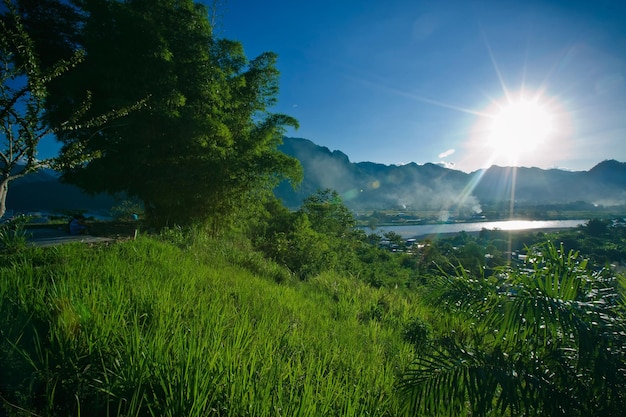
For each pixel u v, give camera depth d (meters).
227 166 10.37
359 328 4.97
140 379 1.94
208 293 4.21
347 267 14.30
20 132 4.26
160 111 8.99
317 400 2.24
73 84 8.83
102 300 2.90
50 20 10.41
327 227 27.67
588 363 2.09
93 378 1.94
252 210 12.70
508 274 2.73
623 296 2.46
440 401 2.31
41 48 10.12
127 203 16.25
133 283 3.72
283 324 3.84
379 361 3.64
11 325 2.31
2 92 4.25
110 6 8.91
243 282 5.57
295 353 3.08
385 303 7.53
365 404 2.56
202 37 10.49
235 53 11.45
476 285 2.87
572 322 2.14
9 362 1.96
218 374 2.12
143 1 10.00
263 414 1.91
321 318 4.89
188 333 2.73
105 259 4.68
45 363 2.02
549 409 2.10
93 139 9.68
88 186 10.77
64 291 2.86
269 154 11.88
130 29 8.84
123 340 2.39
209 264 6.66
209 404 1.88
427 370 2.41
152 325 2.78
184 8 10.62
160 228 10.99
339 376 2.85
